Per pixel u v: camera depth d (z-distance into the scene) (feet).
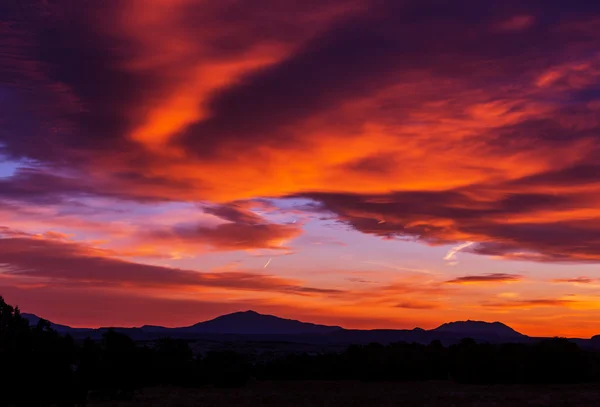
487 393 176.96
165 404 135.03
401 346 285.43
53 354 105.60
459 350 257.75
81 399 113.60
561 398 157.58
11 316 107.14
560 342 235.20
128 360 140.97
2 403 102.47
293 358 265.13
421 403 143.33
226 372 207.82
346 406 136.67
